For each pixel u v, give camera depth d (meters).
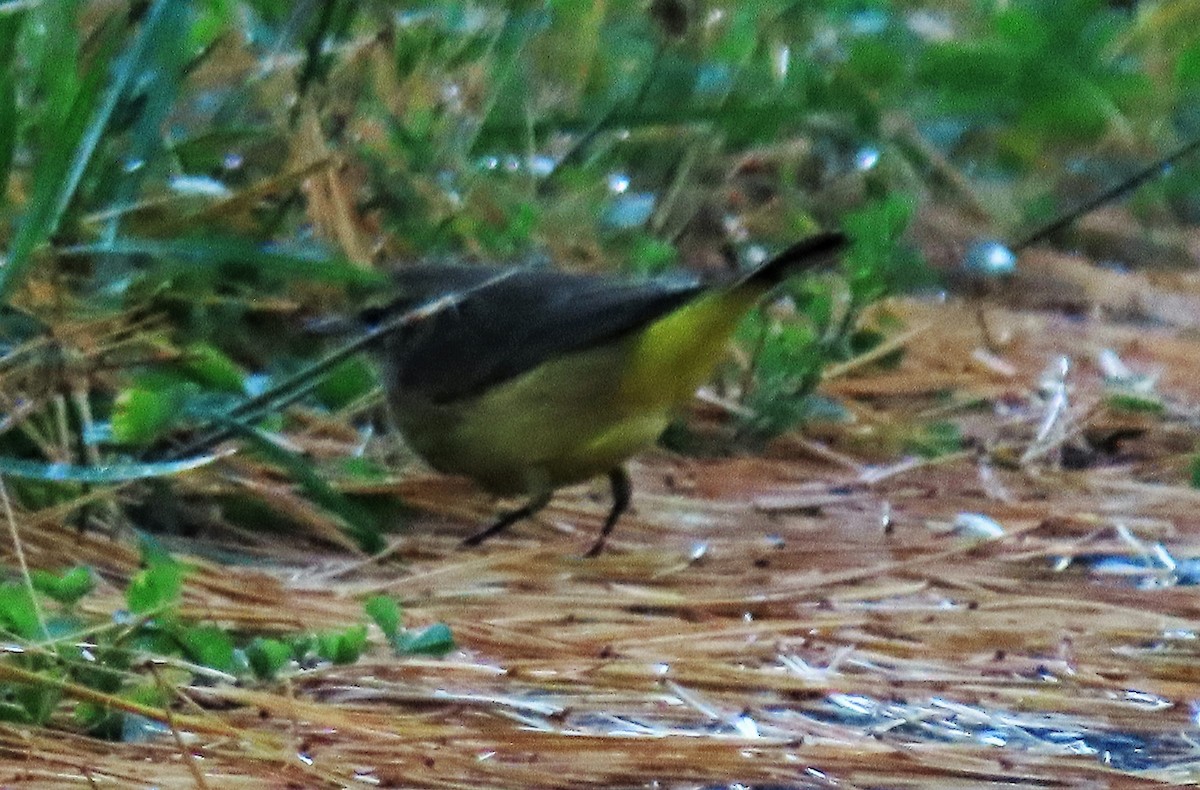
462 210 11.10
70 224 8.48
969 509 9.35
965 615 7.84
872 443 10.35
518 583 8.26
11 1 8.74
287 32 10.34
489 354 8.37
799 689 7.00
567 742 6.30
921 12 15.63
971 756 6.38
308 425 9.71
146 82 9.00
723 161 12.98
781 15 13.11
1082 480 9.85
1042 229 13.44
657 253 10.74
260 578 7.97
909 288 12.53
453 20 12.07
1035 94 14.87
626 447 8.41
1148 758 6.54
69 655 6.26
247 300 9.53
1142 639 7.62
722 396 10.49
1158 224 15.32
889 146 13.68
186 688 6.44
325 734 6.31
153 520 8.65
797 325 10.95
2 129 8.20
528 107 12.01
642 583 8.34
